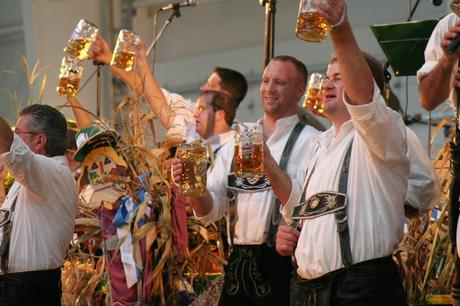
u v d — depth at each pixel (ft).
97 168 29.71
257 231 27.86
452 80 23.94
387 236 22.53
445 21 26.71
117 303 28.89
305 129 28.96
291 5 56.59
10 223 27.17
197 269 30.32
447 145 29.53
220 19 60.49
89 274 31.04
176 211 29.53
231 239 28.37
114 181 29.40
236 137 23.98
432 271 28.71
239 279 28.09
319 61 55.01
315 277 23.04
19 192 27.45
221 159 28.94
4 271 26.89
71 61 34.04
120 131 32.63
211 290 30.04
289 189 25.76
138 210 28.86
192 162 24.40
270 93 29.17
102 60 34.99
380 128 21.70
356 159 22.94
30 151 26.27
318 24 22.17
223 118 33.73
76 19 59.93
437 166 29.86
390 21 52.03
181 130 32.78
